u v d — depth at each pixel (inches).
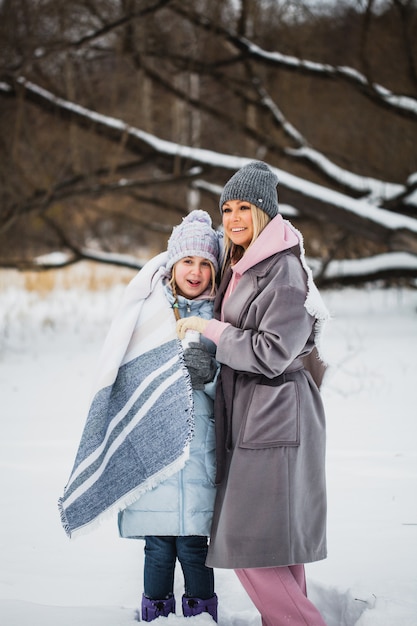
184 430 119.1
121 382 125.9
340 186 518.9
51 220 571.8
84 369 360.5
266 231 121.5
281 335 114.9
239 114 562.9
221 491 120.2
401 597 127.3
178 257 129.6
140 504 123.0
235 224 124.4
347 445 222.5
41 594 136.3
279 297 116.6
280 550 115.4
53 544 159.8
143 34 499.5
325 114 580.1
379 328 462.3
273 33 520.4
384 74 541.3
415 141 558.6
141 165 503.2
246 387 120.1
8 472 206.4
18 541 161.0
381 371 331.3
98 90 537.6
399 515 168.2
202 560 126.0
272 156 575.8
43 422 261.9
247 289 121.4
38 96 494.6
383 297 645.3
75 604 132.7
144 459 121.2
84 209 636.7
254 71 533.6
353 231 482.3
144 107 532.1
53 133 533.6
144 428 122.0
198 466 123.5
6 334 462.3
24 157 537.0
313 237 577.9
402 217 468.8
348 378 319.9
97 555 154.2
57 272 757.3
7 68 487.2
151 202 576.7
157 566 126.0
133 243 758.5
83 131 500.7
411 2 506.0
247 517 116.3
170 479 122.4
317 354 128.1
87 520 123.2
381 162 579.5
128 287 128.9
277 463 116.7
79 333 471.2
